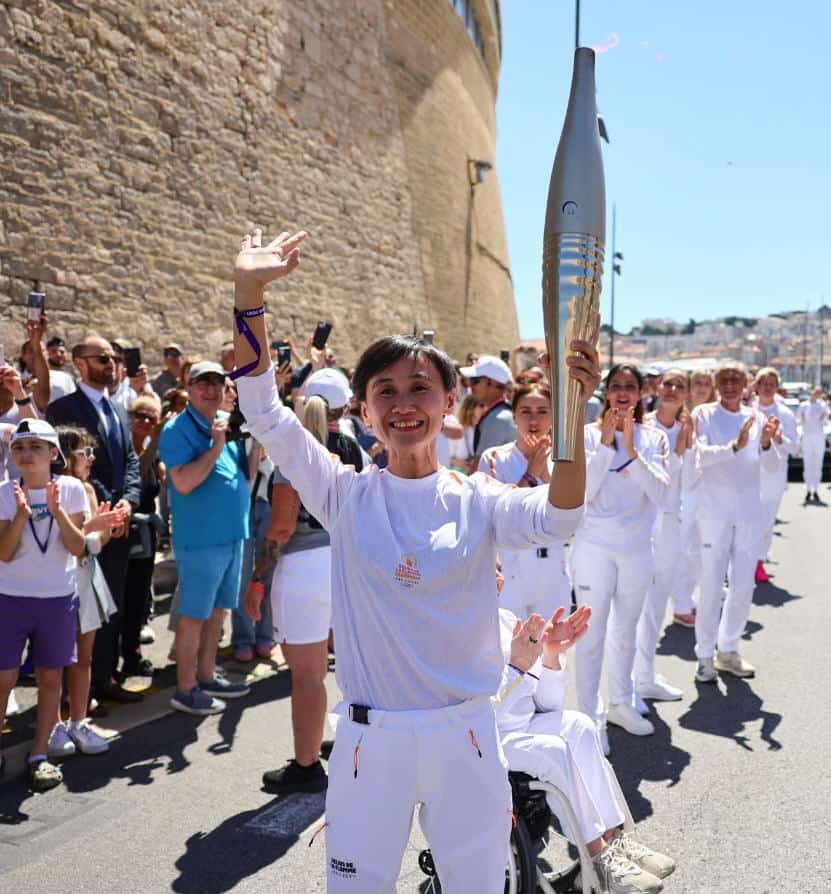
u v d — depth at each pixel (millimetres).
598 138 1977
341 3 17141
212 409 5539
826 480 20547
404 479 2250
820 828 3910
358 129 17828
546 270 1974
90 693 5613
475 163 24234
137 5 11586
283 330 15047
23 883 3531
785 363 126750
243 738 5105
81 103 10672
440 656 2143
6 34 9688
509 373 7070
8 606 4496
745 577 6098
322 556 4375
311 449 2287
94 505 5371
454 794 2139
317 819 4078
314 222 16047
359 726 2168
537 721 3277
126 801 4285
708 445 6004
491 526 2199
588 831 3139
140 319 11594
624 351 163625
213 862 3693
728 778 4461
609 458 4738
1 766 4656
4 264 9609
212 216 13125
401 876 3516
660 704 5609
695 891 3416
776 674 6168
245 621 6617
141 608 6215
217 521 5516
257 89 14320
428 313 21109
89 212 10781
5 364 5773
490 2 27969
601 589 4879
